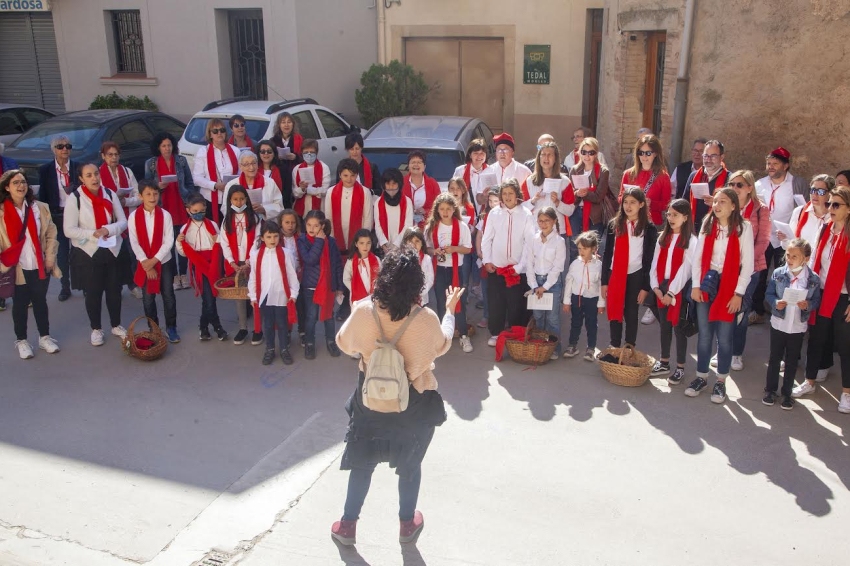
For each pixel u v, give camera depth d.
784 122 7.99
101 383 6.39
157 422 5.73
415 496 4.23
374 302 3.86
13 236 6.59
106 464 5.16
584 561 4.15
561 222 7.35
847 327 5.58
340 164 7.38
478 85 15.48
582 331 7.54
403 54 15.69
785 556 4.18
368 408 3.94
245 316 7.21
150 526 4.52
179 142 10.60
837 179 6.16
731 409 5.83
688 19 8.66
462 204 7.57
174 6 15.02
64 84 16.50
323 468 5.09
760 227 6.35
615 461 5.11
